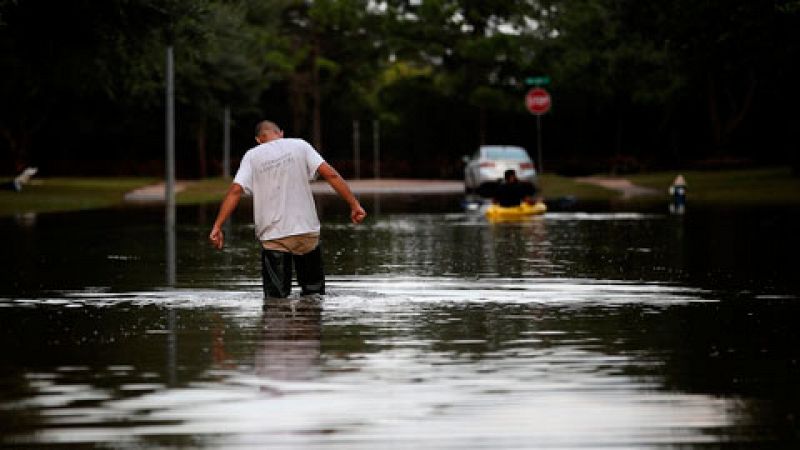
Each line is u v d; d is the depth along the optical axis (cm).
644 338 2159
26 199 8444
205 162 16212
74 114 13988
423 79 16425
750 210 6969
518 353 2003
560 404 1609
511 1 15800
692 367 1872
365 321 2380
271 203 2762
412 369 1861
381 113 16988
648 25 9425
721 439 1426
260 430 1478
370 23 16625
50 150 15725
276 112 17262
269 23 16812
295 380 1777
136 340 2150
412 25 16025
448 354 1995
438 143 16488
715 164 13162
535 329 2269
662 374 1814
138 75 8675
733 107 13325
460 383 1752
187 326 2322
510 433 1458
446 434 1454
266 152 2767
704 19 8694
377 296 2802
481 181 9612
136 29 7162
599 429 1473
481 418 1534
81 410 1586
